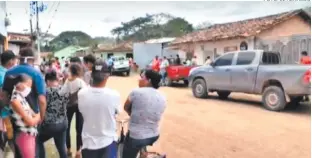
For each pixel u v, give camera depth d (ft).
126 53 156.15
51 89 16.08
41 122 15.51
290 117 31.86
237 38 66.90
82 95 13.03
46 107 15.76
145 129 14.61
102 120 12.91
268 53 38.19
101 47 172.45
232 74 40.06
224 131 26.58
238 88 39.68
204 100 43.42
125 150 14.99
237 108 37.09
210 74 43.27
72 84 17.84
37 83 14.88
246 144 23.09
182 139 24.32
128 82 73.51
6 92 14.66
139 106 14.57
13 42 77.41
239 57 40.01
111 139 13.12
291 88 33.55
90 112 12.85
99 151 12.94
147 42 126.93
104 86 13.20
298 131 26.43
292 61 55.52
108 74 13.28
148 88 14.98
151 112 14.55
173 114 33.53
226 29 79.71
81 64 18.61
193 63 68.28
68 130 19.43
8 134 14.80
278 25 66.59
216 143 23.35
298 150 21.72
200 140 24.08
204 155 20.83
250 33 63.46
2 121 16.83
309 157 20.35
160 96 14.90
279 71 34.63
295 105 37.86
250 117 31.96
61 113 16.34
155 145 22.71
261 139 24.27
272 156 20.63
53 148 21.65
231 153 21.21
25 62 15.01
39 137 16.20
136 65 114.73
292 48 55.62
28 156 13.84
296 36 55.01
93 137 12.94
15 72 14.90
